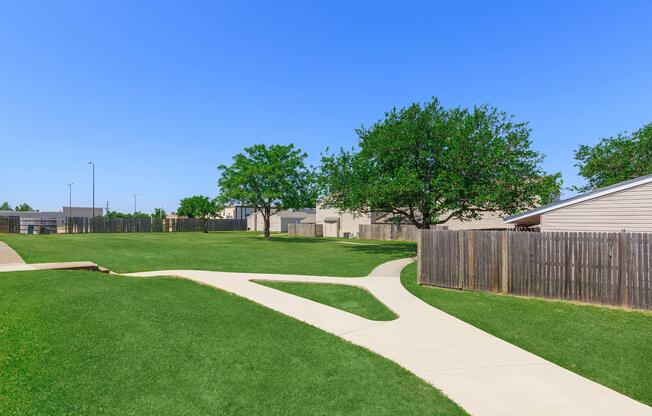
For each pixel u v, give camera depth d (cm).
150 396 429
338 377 503
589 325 792
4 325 612
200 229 6059
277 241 3606
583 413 423
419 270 1268
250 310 859
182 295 962
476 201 2008
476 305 970
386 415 407
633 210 1242
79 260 1581
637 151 2631
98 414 388
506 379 510
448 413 415
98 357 521
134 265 1590
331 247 2891
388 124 2317
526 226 2159
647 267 914
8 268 1138
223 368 514
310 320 798
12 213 7075
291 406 420
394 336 695
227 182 4044
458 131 2091
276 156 4062
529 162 2134
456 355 598
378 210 2353
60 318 653
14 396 415
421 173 2188
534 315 870
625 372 558
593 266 981
